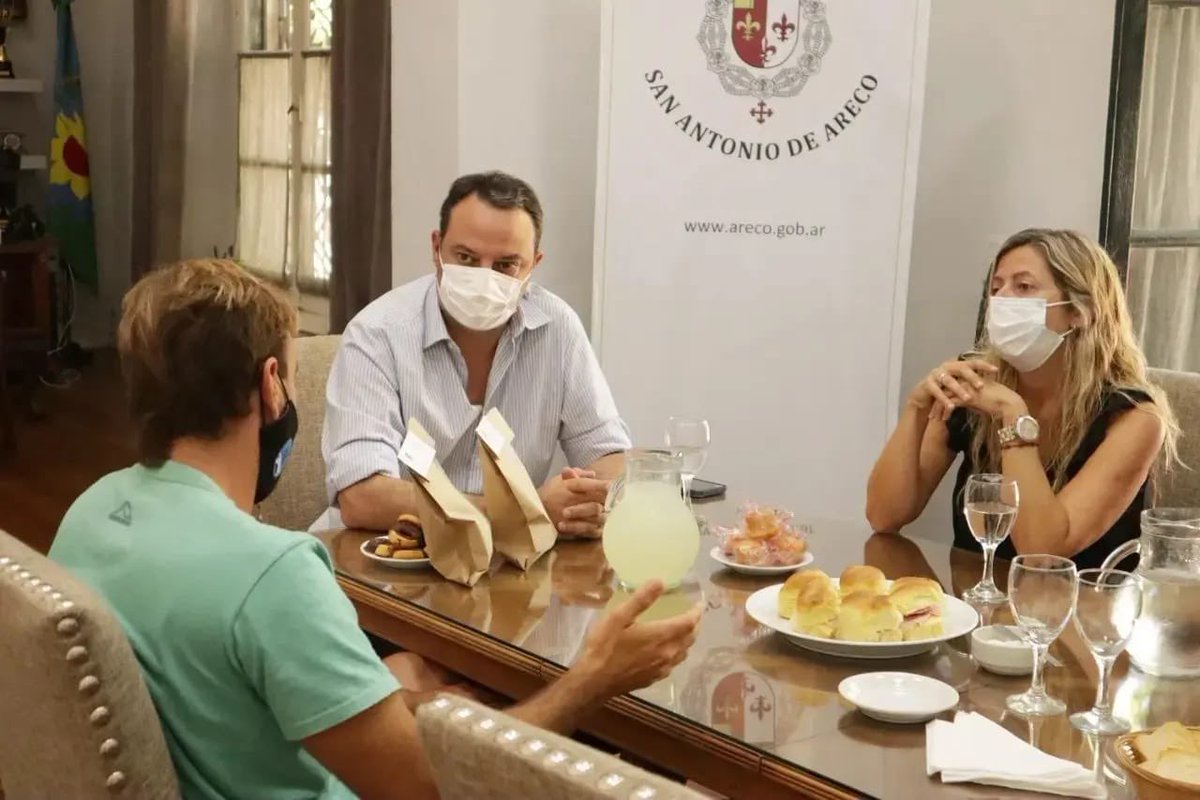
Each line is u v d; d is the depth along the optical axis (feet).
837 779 4.08
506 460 6.52
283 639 4.09
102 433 20.10
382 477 7.24
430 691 5.76
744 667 5.09
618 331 10.73
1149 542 5.24
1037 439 7.07
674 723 4.58
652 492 6.05
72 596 3.84
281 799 4.35
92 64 26.18
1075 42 10.29
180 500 4.34
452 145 11.80
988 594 5.99
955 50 10.97
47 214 26.16
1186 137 9.96
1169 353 10.18
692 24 10.29
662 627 4.67
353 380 7.72
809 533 7.32
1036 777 3.98
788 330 10.50
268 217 21.49
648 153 10.49
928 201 11.27
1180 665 4.98
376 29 14.65
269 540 4.22
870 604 5.20
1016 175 10.77
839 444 10.55
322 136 19.17
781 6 10.17
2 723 4.41
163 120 22.11
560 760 2.87
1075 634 5.54
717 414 10.71
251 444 4.56
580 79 11.96
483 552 6.17
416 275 12.63
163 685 4.16
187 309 4.37
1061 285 7.26
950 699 4.61
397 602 5.95
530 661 5.25
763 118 10.30
